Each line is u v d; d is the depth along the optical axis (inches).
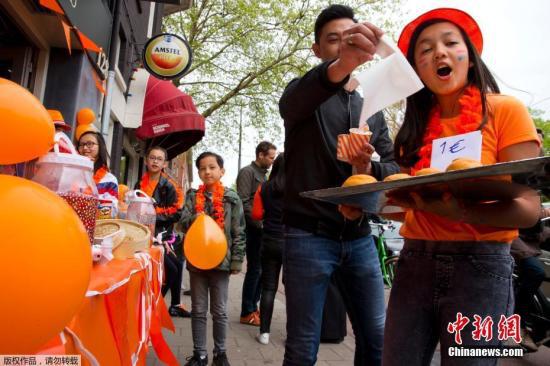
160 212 169.9
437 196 44.3
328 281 73.7
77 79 198.5
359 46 55.6
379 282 77.9
